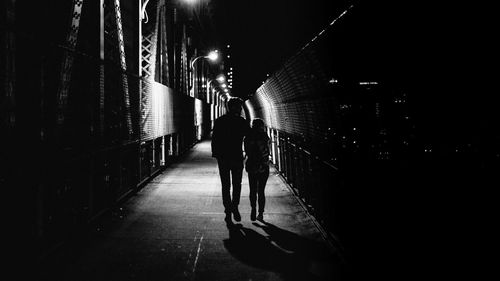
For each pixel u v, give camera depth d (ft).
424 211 8.18
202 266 14.84
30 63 14.39
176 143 53.47
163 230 19.79
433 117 7.78
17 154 12.82
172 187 33.09
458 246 7.16
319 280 13.53
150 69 41.32
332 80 16.14
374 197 11.23
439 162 7.63
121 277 13.71
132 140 29.48
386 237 10.37
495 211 6.28
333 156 16.71
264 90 37.91
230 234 19.08
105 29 27.78
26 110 14.34
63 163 16.25
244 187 33.42
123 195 26.63
